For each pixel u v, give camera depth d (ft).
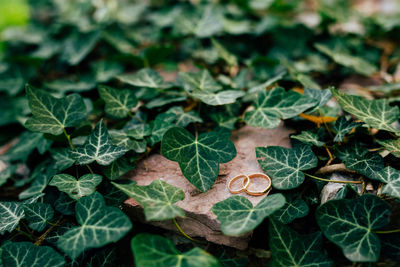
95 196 0.96
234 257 1.04
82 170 1.15
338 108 1.24
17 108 1.60
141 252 0.85
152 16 2.06
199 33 1.67
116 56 1.56
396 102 1.37
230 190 1.05
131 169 1.16
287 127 1.26
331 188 1.04
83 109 1.17
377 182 1.03
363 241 0.90
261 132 1.26
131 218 1.14
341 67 1.62
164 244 0.89
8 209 1.06
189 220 1.04
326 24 1.79
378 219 0.91
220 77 1.51
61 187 1.02
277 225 0.95
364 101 1.10
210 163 1.05
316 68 1.58
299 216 1.01
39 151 1.27
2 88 1.68
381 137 1.16
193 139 1.08
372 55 1.70
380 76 1.57
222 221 0.93
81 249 0.87
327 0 2.11
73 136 1.19
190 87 1.27
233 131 1.29
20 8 2.47
